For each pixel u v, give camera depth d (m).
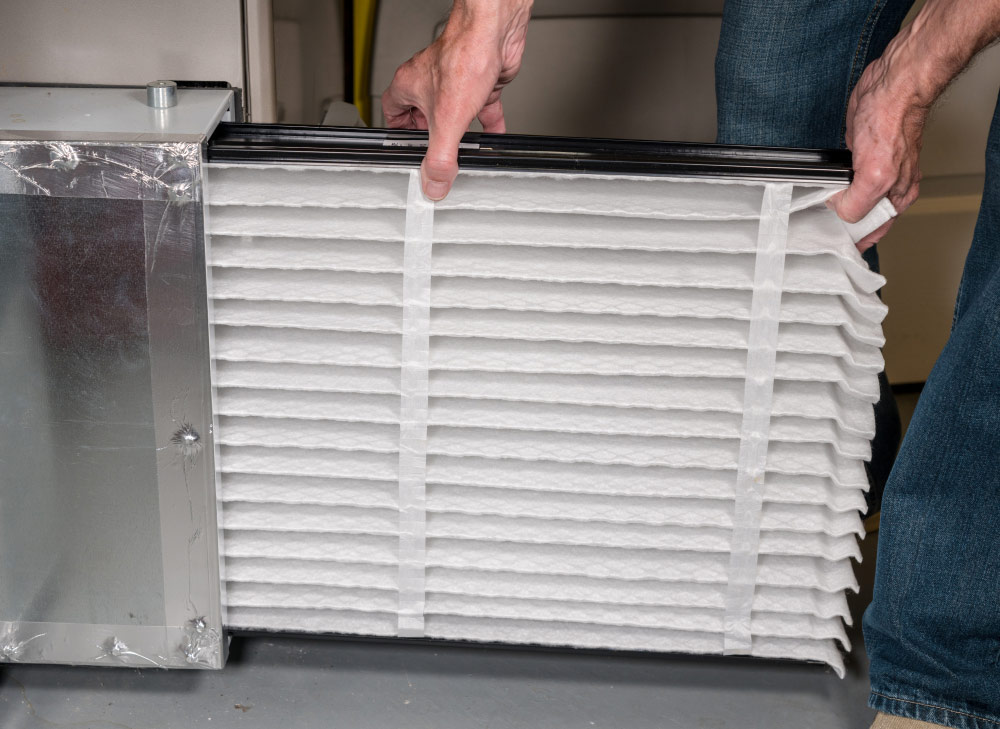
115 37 0.94
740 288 0.81
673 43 1.44
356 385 0.84
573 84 1.46
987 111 1.39
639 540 0.90
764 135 1.16
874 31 1.07
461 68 0.76
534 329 0.83
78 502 0.85
